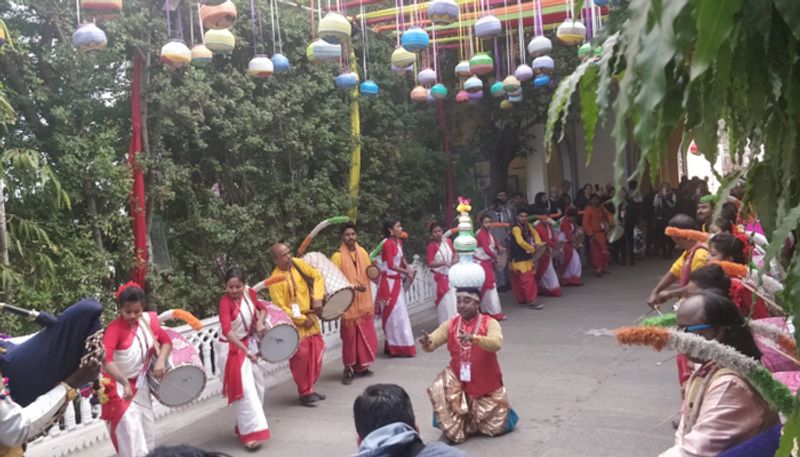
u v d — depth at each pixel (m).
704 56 0.78
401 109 10.42
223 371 5.12
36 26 5.95
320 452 4.80
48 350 2.57
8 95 5.51
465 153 12.20
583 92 1.05
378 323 8.75
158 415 5.44
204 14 5.10
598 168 16.03
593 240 12.77
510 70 8.81
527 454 4.43
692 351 1.82
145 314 4.43
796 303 0.98
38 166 5.00
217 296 7.45
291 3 8.45
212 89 7.32
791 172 1.04
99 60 6.05
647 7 0.83
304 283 5.97
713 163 1.04
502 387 4.84
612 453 4.35
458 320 4.82
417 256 9.89
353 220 9.16
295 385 6.66
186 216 7.38
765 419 1.98
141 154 6.27
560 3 7.18
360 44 9.62
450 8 5.55
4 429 2.32
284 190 8.30
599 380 6.00
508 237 11.16
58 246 5.56
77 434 4.71
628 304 9.79
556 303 10.35
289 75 8.39
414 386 6.35
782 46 0.94
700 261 4.45
